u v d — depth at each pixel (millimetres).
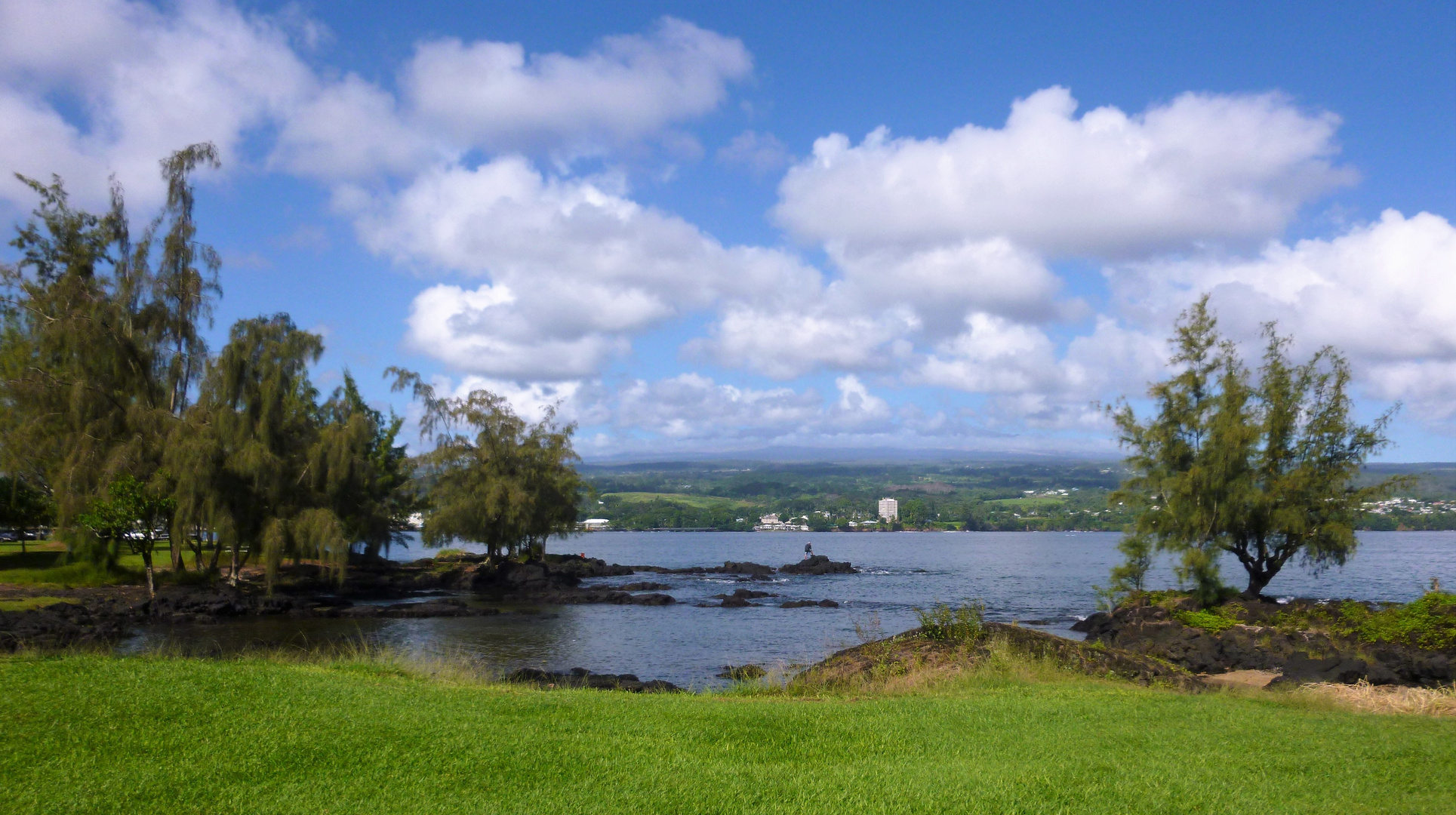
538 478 67500
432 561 79000
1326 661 27375
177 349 53375
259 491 47688
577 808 7676
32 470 47844
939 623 21984
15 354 48656
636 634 40000
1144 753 10508
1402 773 9617
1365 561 106062
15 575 46469
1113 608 43188
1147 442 41906
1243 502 38656
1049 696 15828
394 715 11094
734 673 25203
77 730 9477
